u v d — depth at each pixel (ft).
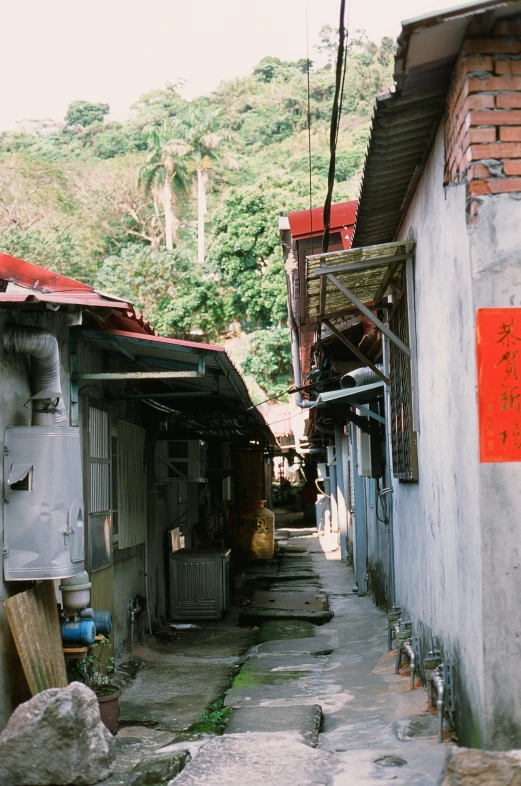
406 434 23.57
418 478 22.04
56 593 21.91
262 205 110.11
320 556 70.59
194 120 133.49
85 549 25.13
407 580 25.45
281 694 23.95
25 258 103.09
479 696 14.01
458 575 16.07
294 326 45.06
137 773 15.37
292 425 94.79
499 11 13.75
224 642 36.19
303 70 182.80
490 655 13.69
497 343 14.14
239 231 109.50
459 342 15.53
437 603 18.99
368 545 45.03
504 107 14.37
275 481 140.97
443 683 16.60
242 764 15.52
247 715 20.59
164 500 41.98
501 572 13.80
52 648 19.31
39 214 116.67
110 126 170.91
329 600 46.14
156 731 21.66
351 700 21.89
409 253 21.71
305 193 111.96
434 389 18.84
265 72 183.93
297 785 14.17
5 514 18.51
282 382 109.09
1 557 18.26
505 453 13.99
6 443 18.65
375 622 36.29
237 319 112.88
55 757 14.49
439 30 13.96
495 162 14.33
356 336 35.58
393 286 25.54
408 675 23.16
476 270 14.25
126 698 25.54
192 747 18.10
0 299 18.12
